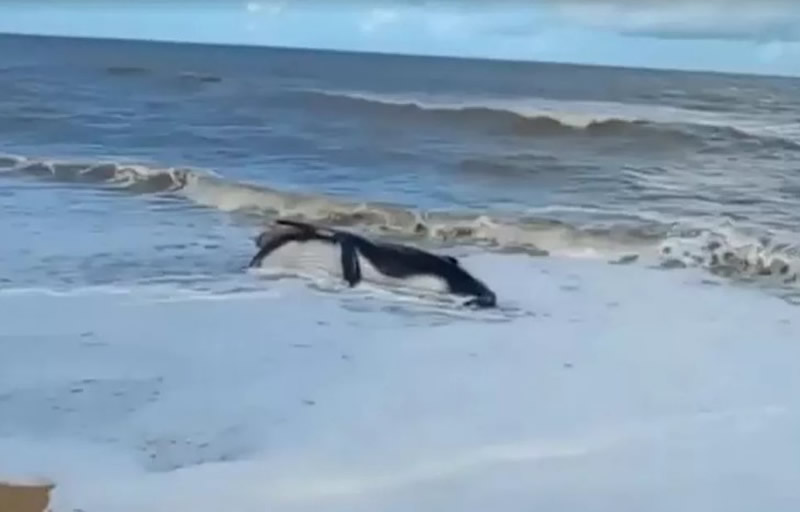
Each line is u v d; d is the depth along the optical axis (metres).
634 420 5.30
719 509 4.36
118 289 7.23
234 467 4.60
